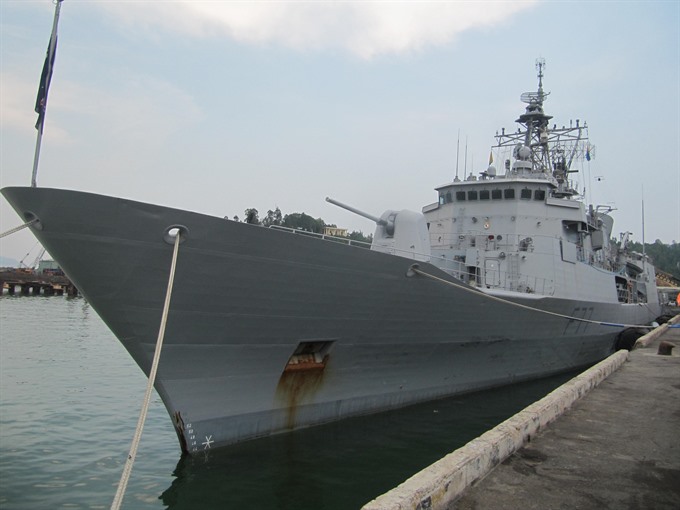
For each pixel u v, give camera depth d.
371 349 9.98
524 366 14.51
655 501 4.09
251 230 7.11
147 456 8.59
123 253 6.53
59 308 39.62
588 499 4.10
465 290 10.49
